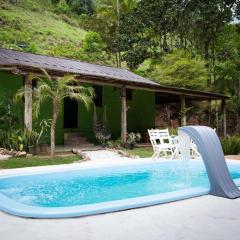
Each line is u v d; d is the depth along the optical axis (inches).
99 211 177.9
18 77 535.2
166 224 157.1
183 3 1186.6
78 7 2317.9
